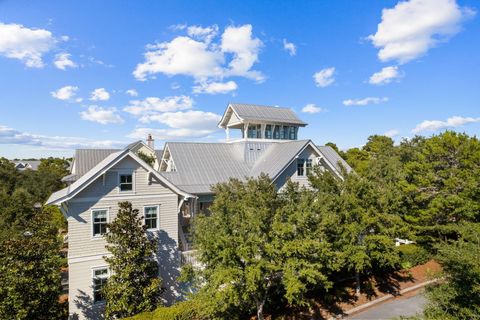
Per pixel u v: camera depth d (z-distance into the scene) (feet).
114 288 50.70
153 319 49.37
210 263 45.19
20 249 47.37
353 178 61.57
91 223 59.06
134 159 62.54
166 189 66.23
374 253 57.72
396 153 124.67
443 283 45.37
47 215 67.21
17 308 45.16
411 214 83.82
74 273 57.16
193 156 97.25
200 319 52.26
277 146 104.78
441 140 84.89
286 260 44.83
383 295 67.15
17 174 147.13
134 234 53.93
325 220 47.78
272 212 49.57
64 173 185.98
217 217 46.80
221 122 116.67
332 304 61.87
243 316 56.44
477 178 76.95
